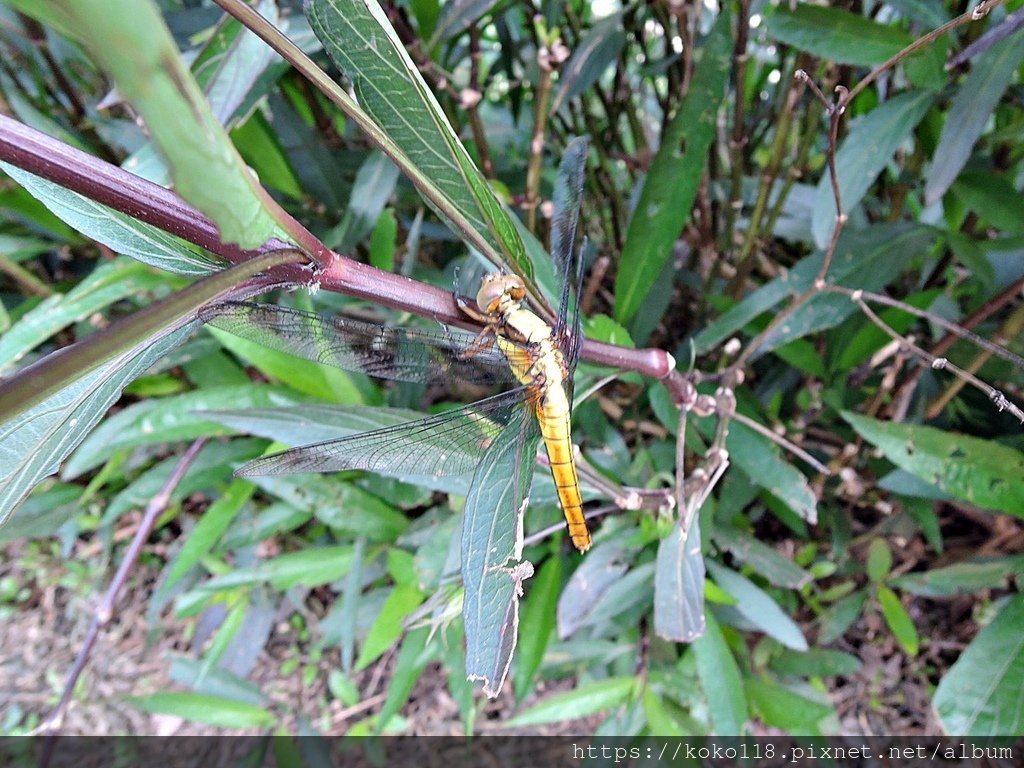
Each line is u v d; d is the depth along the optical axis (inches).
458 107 6.7
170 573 6.9
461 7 5.3
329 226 7.1
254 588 7.7
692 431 5.6
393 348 3.8
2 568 9.3
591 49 5.9
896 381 6.9
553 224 3.9
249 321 3.3
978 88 4.8
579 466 4.3
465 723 6.2
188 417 6.4
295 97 7.7
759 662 6.8
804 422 6.5
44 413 2.6
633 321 6.5
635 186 7.6
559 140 8.1
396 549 6.8
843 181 5.2
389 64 3.0
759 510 6.9
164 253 3.0
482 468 3.2
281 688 8.0
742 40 5.9
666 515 4.7
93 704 8.1
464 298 3.4
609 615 5.8
